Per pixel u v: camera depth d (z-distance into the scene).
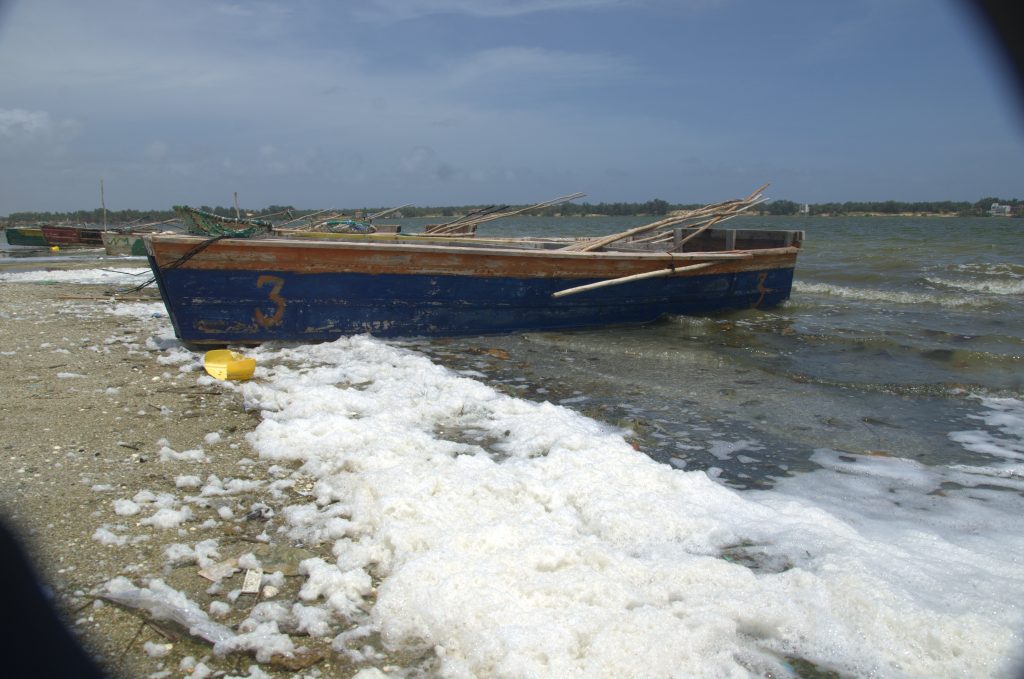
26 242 27.47
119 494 3.81
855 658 2.58
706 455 5.11
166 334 8.39
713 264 10.70
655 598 2.88
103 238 23.12
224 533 3.45
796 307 12.38
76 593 2.85
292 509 3.67
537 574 2.97
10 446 4.42
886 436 5.56
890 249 25.59
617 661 2.43
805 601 2.86
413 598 2.82
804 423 5.86
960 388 6.95
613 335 9.61
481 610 2.70
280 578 3.04
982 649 2.57
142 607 2.75
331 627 2.73
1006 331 10.17
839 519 3.91
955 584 3.09
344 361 7.39
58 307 10.63
